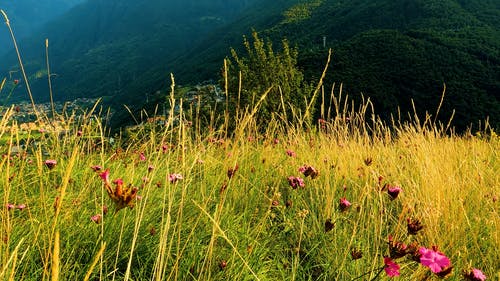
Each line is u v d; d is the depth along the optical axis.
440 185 3.58
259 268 2.60
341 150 4.85
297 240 3.26
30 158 3.54
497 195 3.82
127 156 4.68
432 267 1.40
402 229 2.91
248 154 4.04
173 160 3.74
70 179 3.23
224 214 2.98
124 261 2.53
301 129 5.09
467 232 3.27
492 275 2.71
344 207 2.26
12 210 2.34
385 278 2.43
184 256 2.60
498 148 6.66
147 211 2.94
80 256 2.35
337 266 2.74
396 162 4.73
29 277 2.14
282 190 4.02
